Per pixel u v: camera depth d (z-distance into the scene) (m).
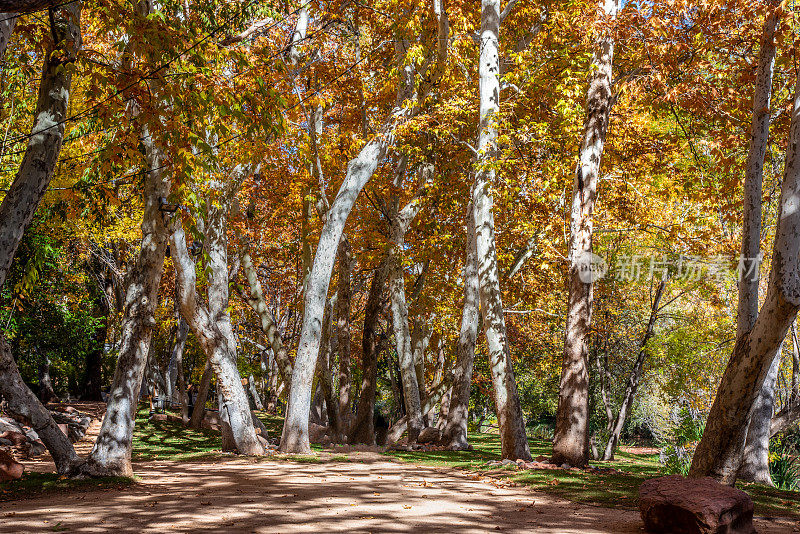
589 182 14.32
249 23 15.40
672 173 18.33
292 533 6.54
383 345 24.98
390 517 7.69
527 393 42.22
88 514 7.67
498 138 15.59
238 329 37.16
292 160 20.92
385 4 18.50
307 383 17.28
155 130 9.43
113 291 30.17
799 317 17.25
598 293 23.11
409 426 22.36
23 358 26.84
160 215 11.89
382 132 18.03
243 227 23.73
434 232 23.20
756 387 9.45
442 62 18.05
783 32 10.43
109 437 11.24
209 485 10.66
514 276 23.39
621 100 17.14
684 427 15.98
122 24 9.34
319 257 17.42
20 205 9.29
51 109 9.72
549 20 18.05
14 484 10.31
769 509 9.28
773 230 18.33
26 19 9.55
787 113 12.72
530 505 9.00
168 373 36.25
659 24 12.07
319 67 18.80
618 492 10.34
